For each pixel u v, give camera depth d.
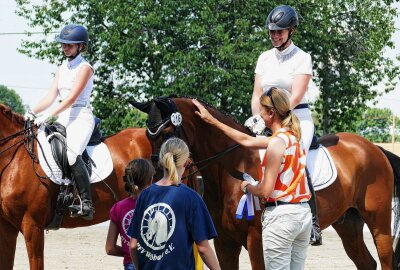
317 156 7.91
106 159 8.33
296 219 5.73
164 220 4.74
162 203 4.77
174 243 4.72
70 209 7.90
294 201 5.77
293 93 7.26
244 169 6.93
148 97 28.66
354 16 31.28
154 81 28.22
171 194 4.79
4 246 7.92
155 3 28.33
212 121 6.75
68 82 8.18
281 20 7.24
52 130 8.16
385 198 8.26
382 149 8.62
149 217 4.78
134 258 4.89
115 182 8.34
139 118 29.62
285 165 5.76
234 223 6.92
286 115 5.88
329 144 8.25
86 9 29.81
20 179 7.81
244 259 11.89
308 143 7.48
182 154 4.87
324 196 7.81
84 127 8.15
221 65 28.48
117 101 29.11
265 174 5.72
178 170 4.89
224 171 6.96
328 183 7.80
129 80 29.72
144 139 8.61
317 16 30.47
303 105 7.60
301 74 7.30
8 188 7.79
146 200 4.84
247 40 27.73
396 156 8.60
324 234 16.12
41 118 7.88
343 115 32.12
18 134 8.01
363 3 30.94
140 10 27.92
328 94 31.14
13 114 8.16
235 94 27.38
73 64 8.23
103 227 17.12
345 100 31.47
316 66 31.48
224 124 6.70
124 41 28.31
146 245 4.77
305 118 7.57
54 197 8.02
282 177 5.76
